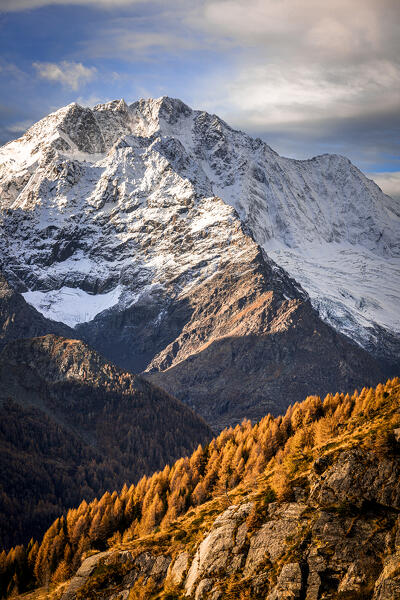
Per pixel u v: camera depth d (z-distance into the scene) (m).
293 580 133.50
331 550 134.62
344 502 140.00
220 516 160.12
